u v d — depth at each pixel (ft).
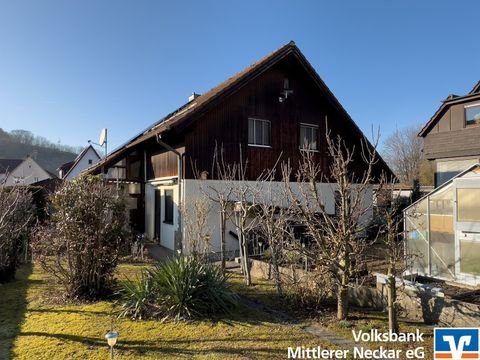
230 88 40.32
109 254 22.31
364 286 20.94
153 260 35.58
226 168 41.65
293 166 47.29
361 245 18.33
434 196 25.77
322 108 51.08
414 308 18.45
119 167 55.47
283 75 47.55
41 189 43.24
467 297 20.54
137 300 19.02
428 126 64.95
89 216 21.71
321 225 18.63
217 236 39.83
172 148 39.88
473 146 57.41
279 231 23.43
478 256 23.13
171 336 15.85
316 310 19.67
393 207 20.79
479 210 23.12
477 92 58.59
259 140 45.24
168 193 45.01
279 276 22.76
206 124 41.01
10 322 17.51
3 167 138.72
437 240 25.50
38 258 21.76
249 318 18.49
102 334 16.02
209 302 19.42
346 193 17.47
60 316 18.43
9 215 25.39
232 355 13.92
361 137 50.34
